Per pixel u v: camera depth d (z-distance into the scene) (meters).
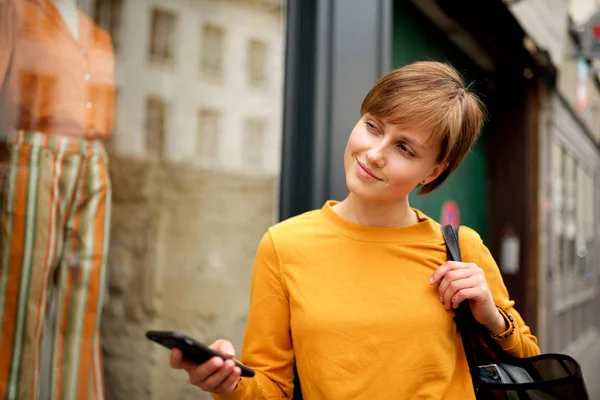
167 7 1.54
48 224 1.22
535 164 3.59
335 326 0.90
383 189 0.89
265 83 1.68
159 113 1.53
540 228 3.58
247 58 1.69
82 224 1.32
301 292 0.92
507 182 3.59
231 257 1.69
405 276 0.94
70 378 1.29
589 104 5.08
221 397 0.87
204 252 1.65
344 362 0.89
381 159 0.87
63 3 1.28
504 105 3.59
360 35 1.71
